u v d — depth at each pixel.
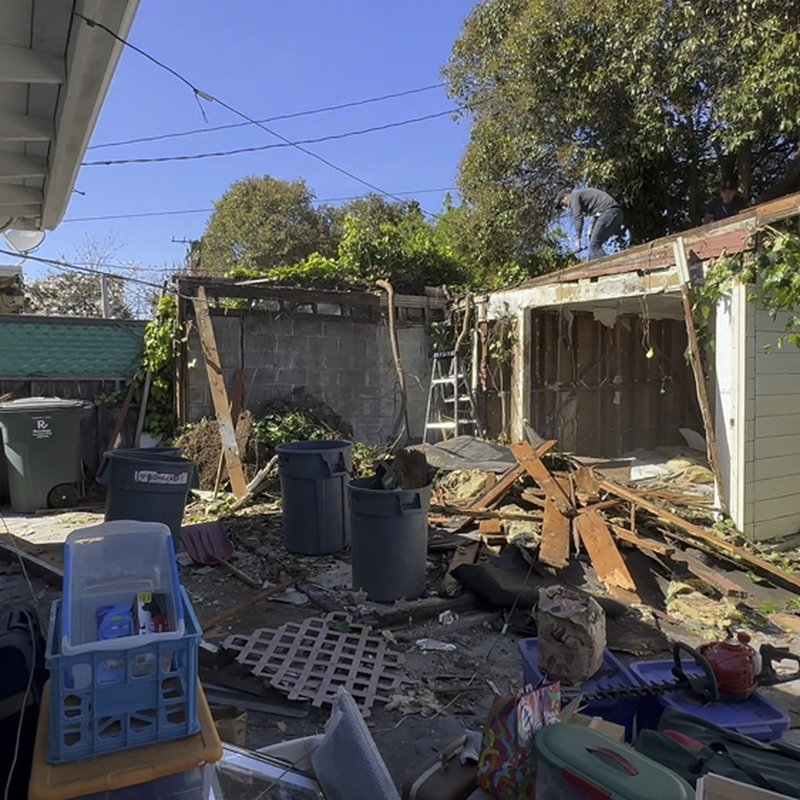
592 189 9.67
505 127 13.03
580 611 2.96
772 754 2.27
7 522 7.36
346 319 10.15
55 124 3.66
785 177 11.41
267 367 9.62
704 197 12.65
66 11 2.69
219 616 4.51
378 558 4.72
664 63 10.64
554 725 2.13
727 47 10.01
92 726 1.77
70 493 8.07
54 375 8.84
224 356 9.35
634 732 2.79
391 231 12.19
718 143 11.60
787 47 9.30
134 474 5.51
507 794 2.19
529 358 9.45
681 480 8.03
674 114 11.23
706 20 10.10
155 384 9.07
